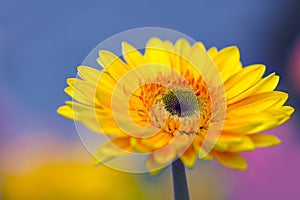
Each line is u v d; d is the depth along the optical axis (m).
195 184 0.64
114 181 0.57
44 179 0.57
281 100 0.42
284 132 0.69
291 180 0.67
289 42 1.02
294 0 1.04
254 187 0.66
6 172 0.58
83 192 0.57
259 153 0.67
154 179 0.58
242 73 0.44
